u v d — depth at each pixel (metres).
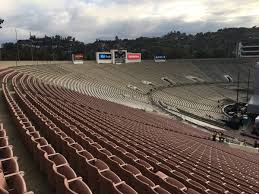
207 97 56.25
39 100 18.59
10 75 30.11
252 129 39.03
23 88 22.31
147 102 43.53
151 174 7.56
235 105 51.31
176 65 72.19
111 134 14.09
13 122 12.20
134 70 62.09
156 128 24.06
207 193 7.44
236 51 97.19
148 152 11.54
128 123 21.86
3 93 18.52
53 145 9.23
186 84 62.53
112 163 7.36
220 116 44.56
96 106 25.23
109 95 40.53
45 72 41.84
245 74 73.75
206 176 10.38
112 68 58.69
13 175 5.14
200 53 100.31
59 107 17.97
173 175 8.42
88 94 35.34
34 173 6.64
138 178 6.67
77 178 5.16
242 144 28.80
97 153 8.30
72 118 14.68
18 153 8.07
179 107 45.50
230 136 33.38
